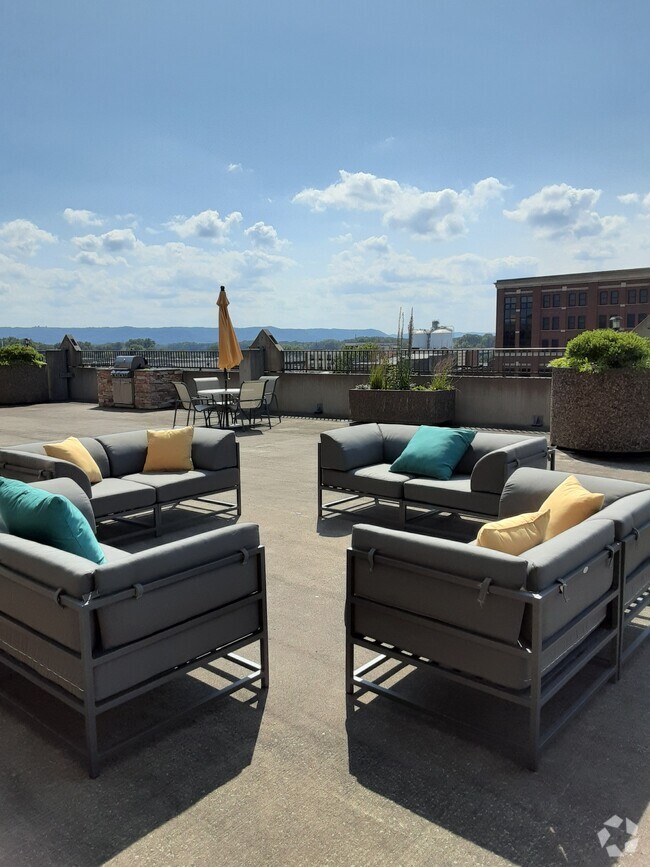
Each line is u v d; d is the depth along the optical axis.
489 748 2.40
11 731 2.56
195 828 2.00
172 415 14.40
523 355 11.96
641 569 3.02
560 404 8.68
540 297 70.38
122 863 1.86
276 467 8.05
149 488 5.15
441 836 1.95
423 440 5.44
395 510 5.92
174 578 2.43
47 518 2.64
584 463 7.90
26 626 2.48
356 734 2.50
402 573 2.54
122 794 2.17
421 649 2.53
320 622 3.54
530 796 2.12
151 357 17.34
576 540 2.49
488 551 2.29
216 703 2.74
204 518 5.75
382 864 1.84
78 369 18.67
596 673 2.94
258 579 2.80
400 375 11.88
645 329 14.04
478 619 2.33
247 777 2.24
